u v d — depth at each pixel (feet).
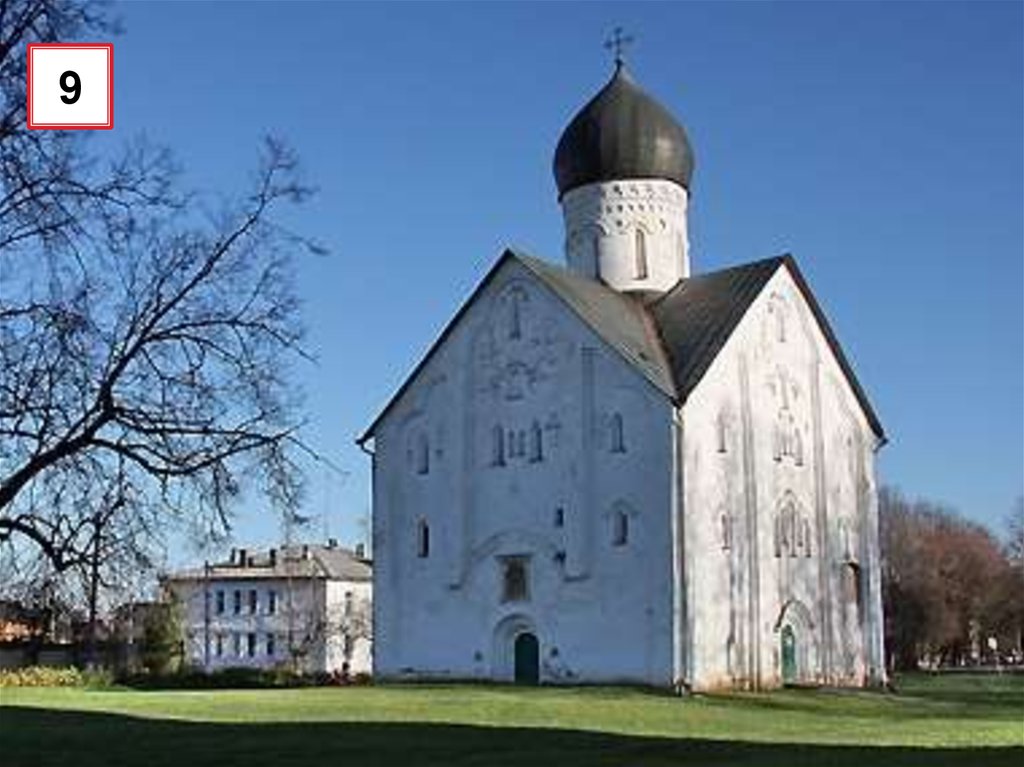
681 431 188.65
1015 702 183.62
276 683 205.67
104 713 131.54
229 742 101.35
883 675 220.64
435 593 206.39
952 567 410.31
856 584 220.02
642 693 175.83
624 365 193.67
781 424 209.46
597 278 224.74
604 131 226.17
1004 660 450.30
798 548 208.64
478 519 204.33
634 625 187.32
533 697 160.86
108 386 58.70
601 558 191.83
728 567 193.16
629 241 224.12
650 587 186.60
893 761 80.64
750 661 193.67
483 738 104.53
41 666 217.15
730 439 197.88
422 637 206.49
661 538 186.60
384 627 209.87
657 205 225.15
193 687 198.29
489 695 163.43
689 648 183.42
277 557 402.72
